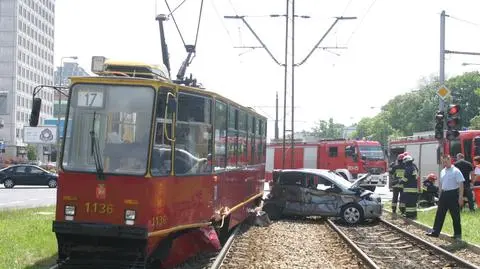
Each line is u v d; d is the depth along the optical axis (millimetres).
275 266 11789
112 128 10039
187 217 11117
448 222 18641
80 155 10008
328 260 12633
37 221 16984
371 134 115062
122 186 9828
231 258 12453
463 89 92375
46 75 158625
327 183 20812
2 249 11672
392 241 16172
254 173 18656
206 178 12031
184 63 16391
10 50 135875
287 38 29016
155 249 10312
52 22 163875
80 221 9852
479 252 13875
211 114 12227
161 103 10195
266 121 21562
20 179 43938
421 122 97750
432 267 12211
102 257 10008
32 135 75250
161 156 10203
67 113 10133
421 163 32250
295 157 44531
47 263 10805
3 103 70312
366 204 20281
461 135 27641
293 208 20969
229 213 14117
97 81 10148
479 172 23188
